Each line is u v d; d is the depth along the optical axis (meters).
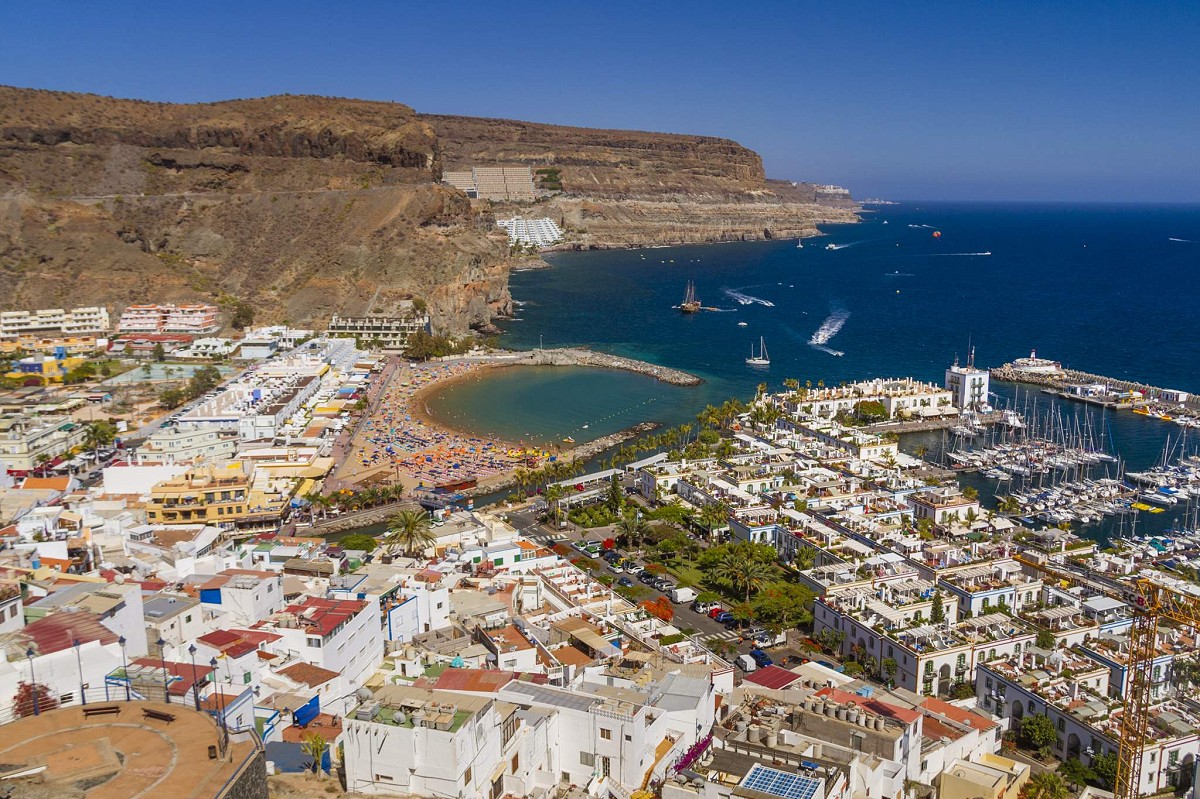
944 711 119.69
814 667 132.00
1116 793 121.50
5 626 110.12
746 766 89.00
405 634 142.00
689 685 107.94
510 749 92.06
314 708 108.38
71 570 157.12
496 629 140.50
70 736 61.12
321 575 157.12
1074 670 147.12
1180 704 138.75
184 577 144.62
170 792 53.84
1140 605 155.88
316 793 85.81
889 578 183.75
